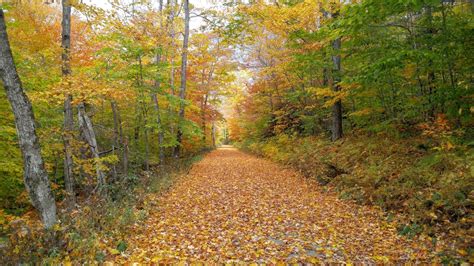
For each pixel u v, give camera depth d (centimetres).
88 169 1015
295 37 1405
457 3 998
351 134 1525
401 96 1214
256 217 776
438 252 511
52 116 1267
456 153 789
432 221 611
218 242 613
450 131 872
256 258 535
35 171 610
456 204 609
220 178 1427
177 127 1775
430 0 691
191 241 620
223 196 1026
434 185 711
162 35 1394
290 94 2039
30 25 1152
